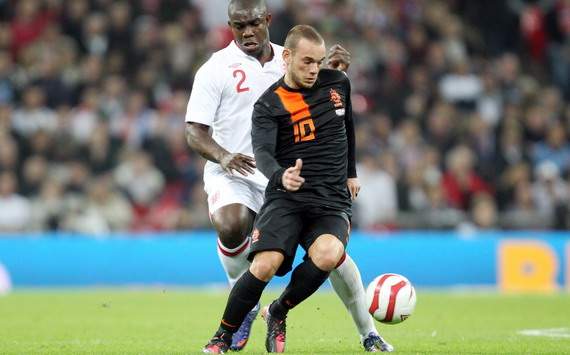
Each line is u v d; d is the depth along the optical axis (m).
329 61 22.53
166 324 30.14
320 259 19.81
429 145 59.81
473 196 57.56
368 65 64.31
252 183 23.95
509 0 72.81
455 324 30.48
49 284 47.78
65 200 52.03
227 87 23.80
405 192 54.88
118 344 23.81
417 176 55.53
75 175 53.12
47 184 51.72
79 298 40.56
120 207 52.16
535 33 71.75
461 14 71.31
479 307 37.44
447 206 56.75
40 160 53.22
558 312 35.31
